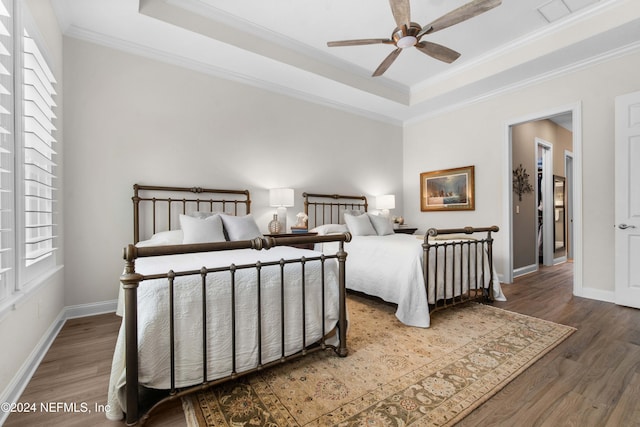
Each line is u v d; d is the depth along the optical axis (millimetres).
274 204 3584
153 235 2869
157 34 2715
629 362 1779
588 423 1256
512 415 1312
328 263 1914
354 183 4719
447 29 3021
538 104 3596
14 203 1493
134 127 2881
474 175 4297
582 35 2797
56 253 2293
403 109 4758
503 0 2598
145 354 1259
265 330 1595
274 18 2867
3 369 1347
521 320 2506
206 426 1235
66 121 2564
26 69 1652
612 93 3025
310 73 3510
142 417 1237
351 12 2783
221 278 1485
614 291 2994
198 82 3256
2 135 1419
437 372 1667
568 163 5867
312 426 1236
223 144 3424
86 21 2521
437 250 2658
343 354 1842
